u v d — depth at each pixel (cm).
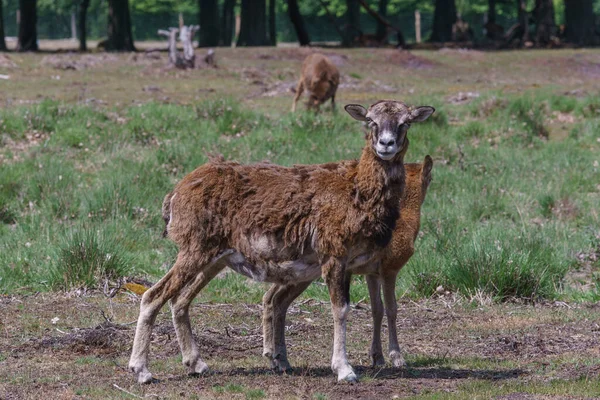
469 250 2247
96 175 3167
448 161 3456
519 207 2897
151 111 4112
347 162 1486
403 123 1415
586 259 2480
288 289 1530
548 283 2209
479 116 4466
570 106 4728
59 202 2742
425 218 2677
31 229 2538
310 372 1507
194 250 1428
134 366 1426
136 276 2231
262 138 3634
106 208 2700
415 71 7069
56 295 2086
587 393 1353
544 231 2559
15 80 5712
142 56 7125
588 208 2939
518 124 4072
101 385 1416
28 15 10169
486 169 3362
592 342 1745
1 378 1452
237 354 1662
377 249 1452
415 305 2097
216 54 7462
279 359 1523
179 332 1477
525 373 1510
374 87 5894
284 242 1427
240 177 1447
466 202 2919
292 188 1428
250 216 1428
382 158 1399
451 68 7331
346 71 6831
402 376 1495
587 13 10438
